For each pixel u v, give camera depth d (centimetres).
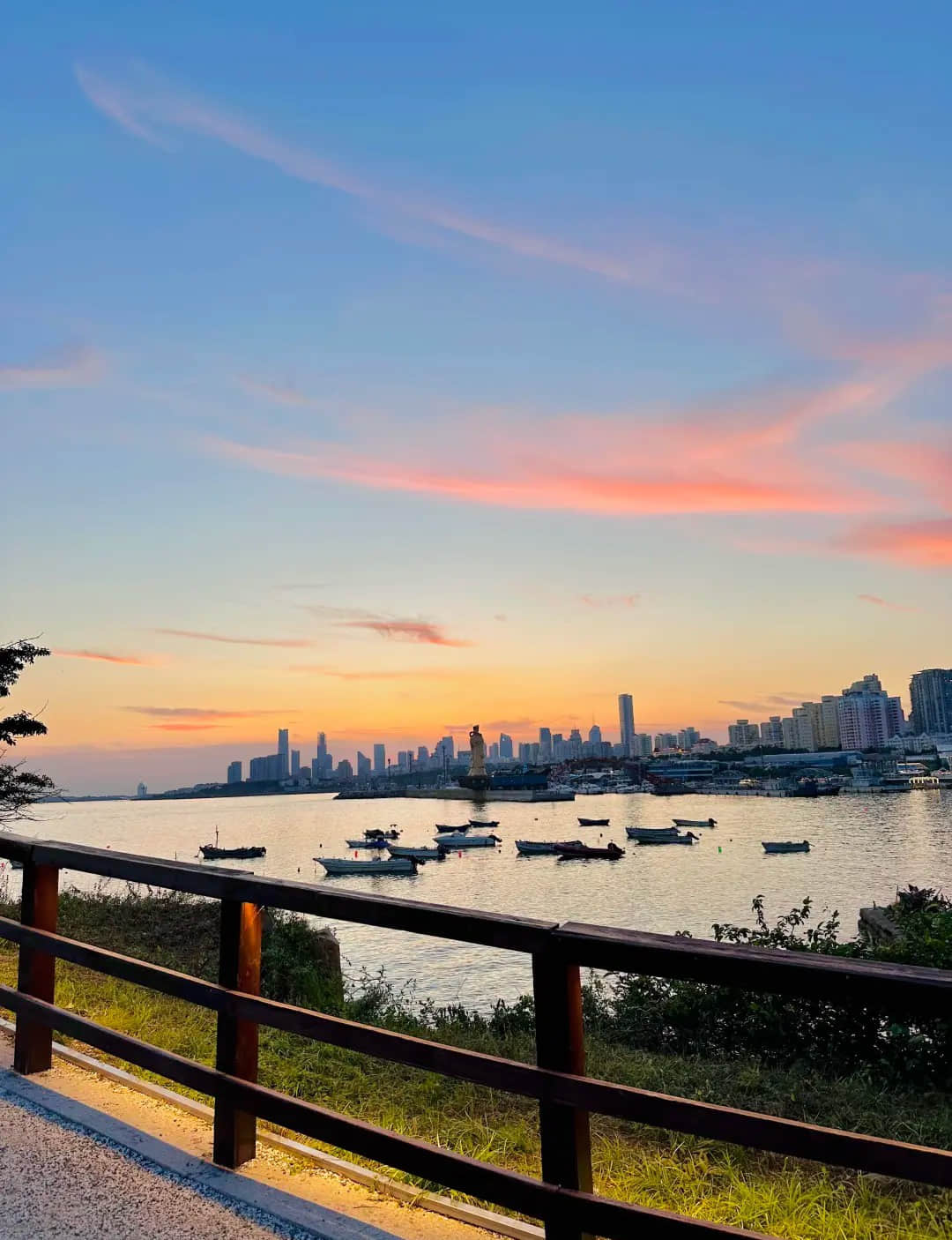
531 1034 859
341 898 299
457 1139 485
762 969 214
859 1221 372
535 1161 458
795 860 7956
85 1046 561
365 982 1331
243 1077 335
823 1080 672
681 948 228
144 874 369
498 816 19000
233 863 9800
